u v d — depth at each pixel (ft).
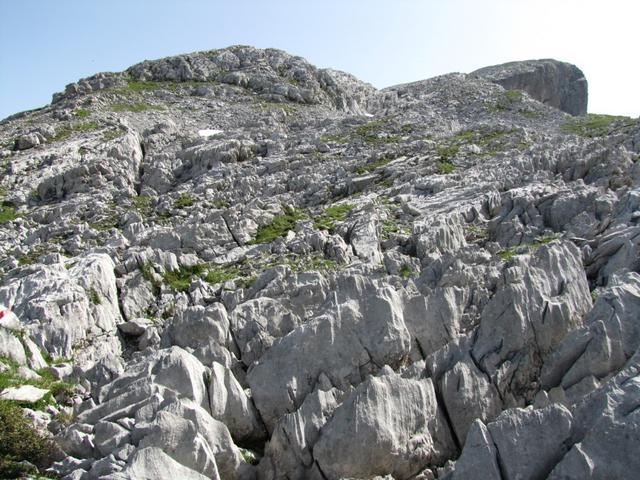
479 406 66.95
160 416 60.90
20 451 61.67
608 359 65.77
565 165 126.93
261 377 71.61
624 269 78.74
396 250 102.37
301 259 103.30
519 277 77.92
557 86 367.25
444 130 196.75
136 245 111.75
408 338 73.51
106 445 61.72
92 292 91.30
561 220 101.09
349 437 61.87
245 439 70.03
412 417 64.49
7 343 75.97
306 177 150.92
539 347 71.26
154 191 163.02
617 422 54.54
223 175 163.63
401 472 63.16
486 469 55.93
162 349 75.97
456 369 68.54
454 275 81.87
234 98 274.98
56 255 105.09
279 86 283.18
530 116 233.35
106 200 154.40
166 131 213.66
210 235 112.78
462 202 118.42
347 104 297.74
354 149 177.68
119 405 67.56
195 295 95.71
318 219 122.52
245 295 89.61
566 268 76.64
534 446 56.49
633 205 94.89
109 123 219.00
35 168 180.14
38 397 69.82
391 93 329.11
